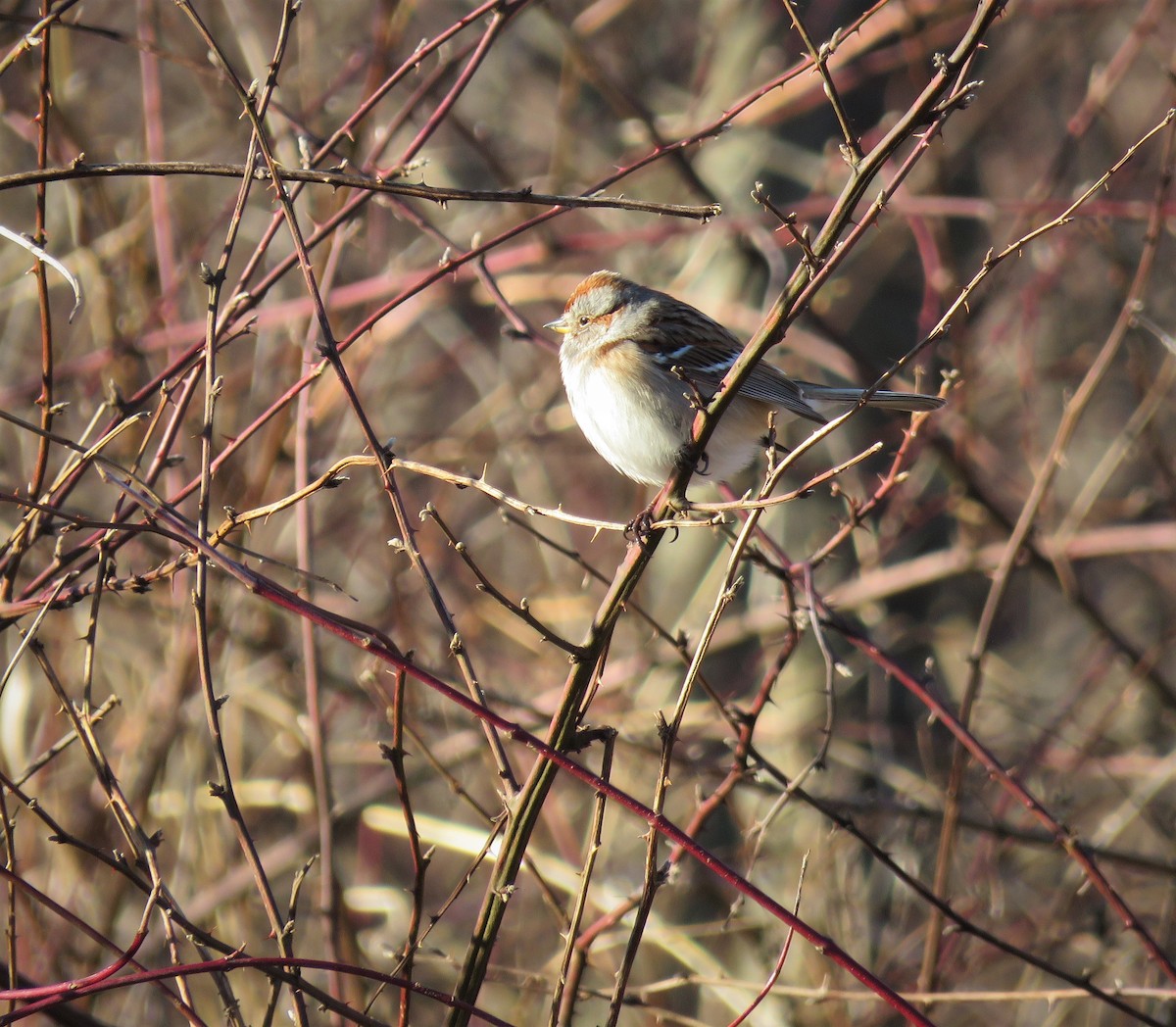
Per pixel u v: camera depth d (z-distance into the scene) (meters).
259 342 10.77
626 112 11.30
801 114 13.01
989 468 12.11
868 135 12.27
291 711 10.78
